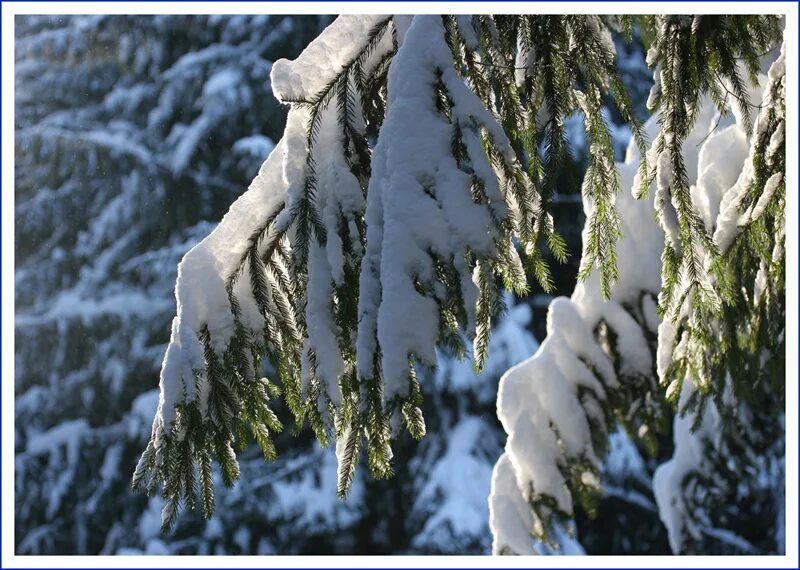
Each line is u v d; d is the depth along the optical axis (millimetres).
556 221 8523
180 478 2047
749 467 4180
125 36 9062
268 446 2137
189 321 2045
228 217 2086
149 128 8773
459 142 1778
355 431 1952
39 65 9328
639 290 3479
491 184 1736
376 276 1776
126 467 8359
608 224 2086
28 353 8695
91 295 8641
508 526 3303
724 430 4129
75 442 8438
